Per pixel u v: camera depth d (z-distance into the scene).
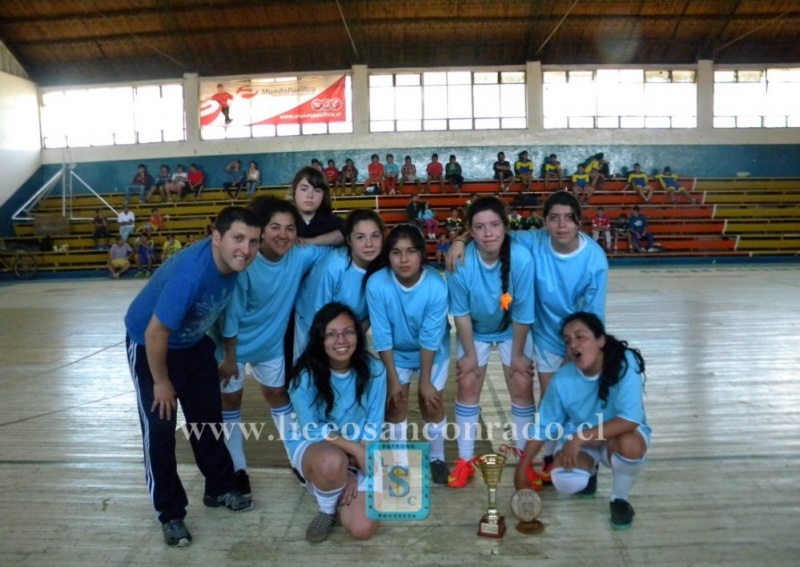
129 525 2.79
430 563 2.43
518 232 3.23
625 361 2.69
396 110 18.28
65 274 16.23
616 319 7.63
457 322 3.16
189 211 17.64
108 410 4.57
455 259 3.03
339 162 18.33
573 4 16.56
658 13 16.97
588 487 2.93
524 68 17.98
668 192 17.45
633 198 17.30
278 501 3.00
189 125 18.42
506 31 17.39
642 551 2.48
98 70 18.44
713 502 2.87
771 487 3.01
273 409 3.37
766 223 16.77
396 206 17.11
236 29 17.27
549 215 2.87
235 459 3.16
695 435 3.71
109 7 16.83
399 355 3.17
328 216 3.38
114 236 16.84
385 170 17.38
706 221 16.83
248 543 2.62
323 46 17.66
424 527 2.71
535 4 16.59
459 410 3.22
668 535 2.60
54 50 17.98
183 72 18.28
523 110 18.27
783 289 10.20
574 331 2.66
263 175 18.44
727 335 6.57
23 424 4.25
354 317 2.76
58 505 2.99
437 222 16.17
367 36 17.38
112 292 12.34
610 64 18.00
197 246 2.58
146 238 15.90
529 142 18.20
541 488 3.04
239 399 3.20
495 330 3.25
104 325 8.36
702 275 12.73
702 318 7.58
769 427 3.83
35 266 16.02
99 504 3.00
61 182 18.83
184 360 2.73
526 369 3.19
